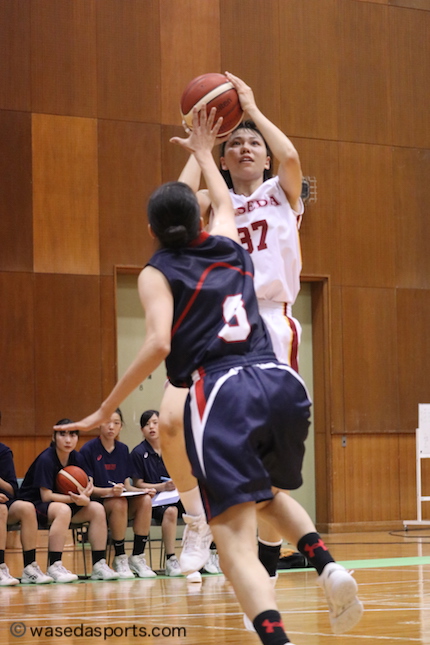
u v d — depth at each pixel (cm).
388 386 1470
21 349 1281
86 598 633
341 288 1457
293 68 1457
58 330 1301
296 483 319
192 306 312
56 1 1337
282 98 1446
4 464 858
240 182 473
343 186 1472
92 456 923
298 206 462
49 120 1321
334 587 304
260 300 449
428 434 1394
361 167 1486
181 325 312
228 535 290
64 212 1318
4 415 1264
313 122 1462
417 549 1064
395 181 1507
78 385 1303
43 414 1282
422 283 1510
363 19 1505
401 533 1375
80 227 1324
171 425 424
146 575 863
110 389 1316
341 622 308
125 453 949
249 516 293
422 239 1517
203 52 1410
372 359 1465
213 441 293
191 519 446
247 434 293
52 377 1291
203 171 374
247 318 316
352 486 1433
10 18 1314
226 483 287
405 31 1534
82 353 1309
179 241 324
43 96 1321
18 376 1276
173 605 573
